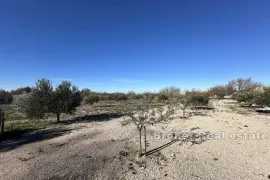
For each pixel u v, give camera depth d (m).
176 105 19.89
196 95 23.52
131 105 9.31
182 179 5.61
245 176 5.74
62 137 10.68
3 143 10.11
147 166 6.54
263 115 18.58
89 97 32.12
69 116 20.11
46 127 14.23
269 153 7.57
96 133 11.45
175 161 6.91
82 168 6.46
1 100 44.44
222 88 55.88
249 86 55.97
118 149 8.30
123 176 5.89
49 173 6.12
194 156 7.36
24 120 17.89
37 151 8.34
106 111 23.56
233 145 8.63
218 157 7.23
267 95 20.14
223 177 5.69
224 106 27.77
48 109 16.19
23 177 5.89
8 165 6.85
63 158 7.36
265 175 5.77
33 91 16.28
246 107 26.30
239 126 12.86
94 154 7.73
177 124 13.61
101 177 5.86
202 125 13.23
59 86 17.08
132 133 11.14
